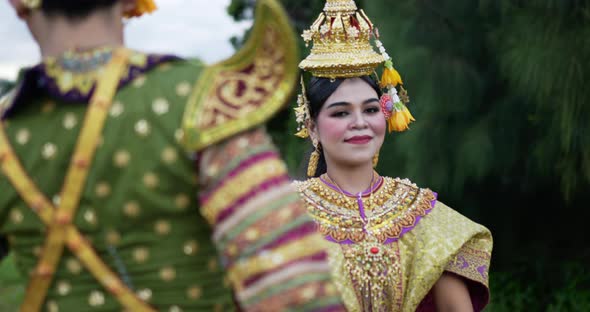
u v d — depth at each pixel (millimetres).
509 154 4883
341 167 2801
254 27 1295
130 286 1271
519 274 5645
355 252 2686
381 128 2789
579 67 4234
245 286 1188
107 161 1242
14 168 1286
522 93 4578
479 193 5469
